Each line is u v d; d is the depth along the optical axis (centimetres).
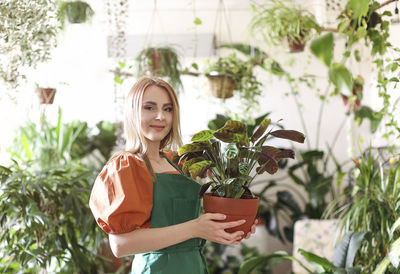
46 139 383
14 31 273
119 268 382
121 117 443
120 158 177
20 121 385
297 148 467
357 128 428
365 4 261
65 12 337
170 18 462
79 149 436
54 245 318
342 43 442
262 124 174
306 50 464
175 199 181
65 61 445
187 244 182
